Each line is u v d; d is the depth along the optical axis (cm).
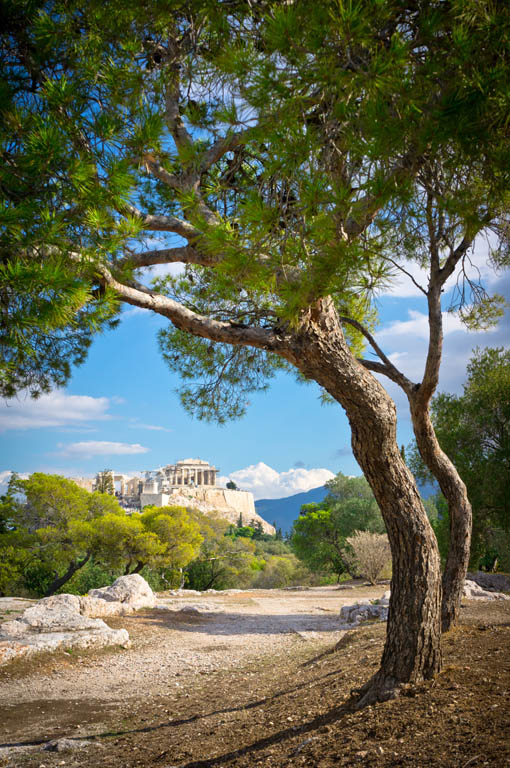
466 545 697
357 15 214
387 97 247
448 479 689
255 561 4994
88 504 2667
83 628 1119
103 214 296
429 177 323
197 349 834
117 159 289
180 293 720
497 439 1906
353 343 796
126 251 414
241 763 373
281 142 253
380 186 258
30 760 480
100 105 333
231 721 533
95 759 471
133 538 2530
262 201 276
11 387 694
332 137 286
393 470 428
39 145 248
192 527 2798
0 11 331
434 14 255
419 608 426
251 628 1368
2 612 1350
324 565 3703
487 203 320
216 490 13900
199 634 1273
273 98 243
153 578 2870
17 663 897
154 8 315
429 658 427
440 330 573
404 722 357
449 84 250
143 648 1096
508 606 1048
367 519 3491
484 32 247
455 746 301
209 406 838
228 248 293
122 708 682
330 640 1107
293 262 292
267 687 690
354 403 414
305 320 377
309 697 536
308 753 350
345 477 3875
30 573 2645
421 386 608
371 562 2508
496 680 407
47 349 629
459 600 694
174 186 423
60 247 275
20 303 258
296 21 226
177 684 809
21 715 655
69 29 340
